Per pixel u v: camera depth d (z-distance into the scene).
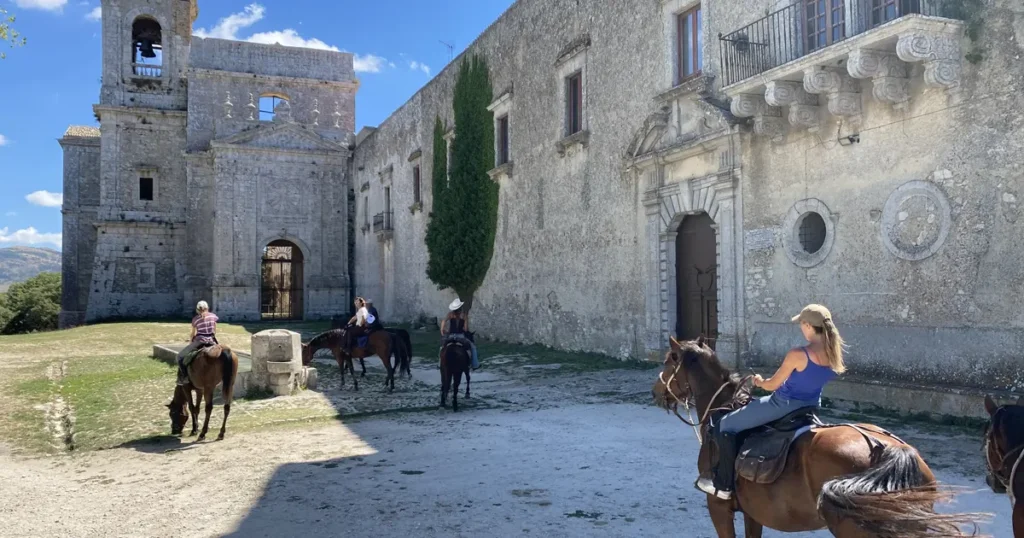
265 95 49.84
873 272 11.89
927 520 3.20
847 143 12.38
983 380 10.09
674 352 5.54
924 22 10.14
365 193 46.53
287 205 47.41
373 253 44.41
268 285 52.84
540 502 7.27
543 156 24.20
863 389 11.45
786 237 13.74
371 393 15.81
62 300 53.47
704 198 16.23
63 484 9.02
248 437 11.36
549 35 23.88
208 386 11.40
